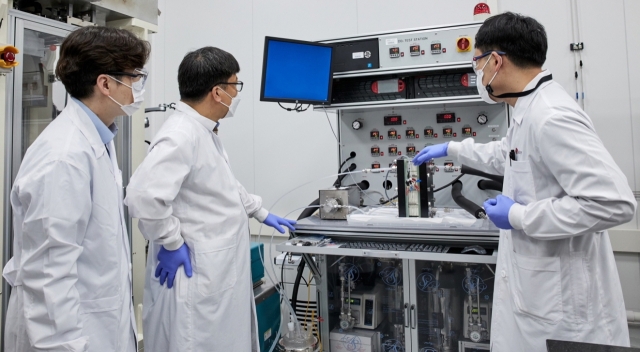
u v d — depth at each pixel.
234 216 1.52
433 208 1.90
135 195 1.32
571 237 1.14
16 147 1.75
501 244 1.38
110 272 1.17
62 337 1.01
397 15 2.65
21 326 1.09
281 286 2.27
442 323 1.96
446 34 1.95
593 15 2.28
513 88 1.25
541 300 1.19
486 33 1.25
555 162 1.09
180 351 1.41
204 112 1.54
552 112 1.11
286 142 2.92
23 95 1.91
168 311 1.45
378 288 2.10
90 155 1.12
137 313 2.23
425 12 2.59
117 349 1.19
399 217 1.78
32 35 1.91
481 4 2.01
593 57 2.28
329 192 1.92
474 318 1.89
